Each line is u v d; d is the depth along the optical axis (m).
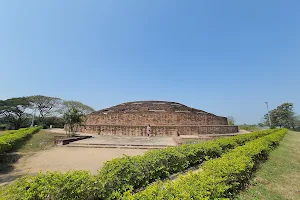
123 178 4.25
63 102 40.91
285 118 44.59
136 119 23.88
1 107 33.19
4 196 2.88
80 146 12.97
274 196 4.40
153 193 2.92
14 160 8.72
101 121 25.25
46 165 7.88
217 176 3.96
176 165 5.98
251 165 5.25
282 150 10.34
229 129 24.28
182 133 20.08
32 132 18.84
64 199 3.19
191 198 2.85
